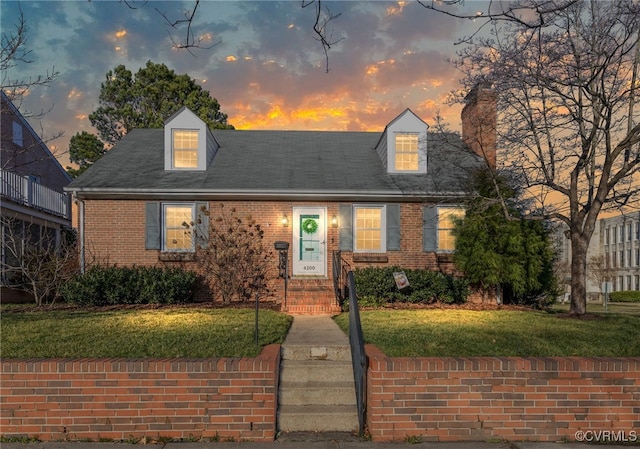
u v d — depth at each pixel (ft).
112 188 41.04
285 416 17.63
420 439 16.69
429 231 43.80
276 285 42.45
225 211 42.88
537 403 16.93
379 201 43.70
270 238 43.06
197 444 16.22
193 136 45.88
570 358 17.75
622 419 16.99
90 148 98.53
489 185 38.01
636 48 29.22
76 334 22.34
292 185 42.73
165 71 98.68
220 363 16.75
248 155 49.75
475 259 38.60
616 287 158.40
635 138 28.96
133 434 16.51
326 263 43.27
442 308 36.11
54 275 39.45
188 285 39.17
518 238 37.88
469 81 33.96
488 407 16.88
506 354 18.99
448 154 44.11
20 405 16.39
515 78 30.60
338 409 18.11
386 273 38.40
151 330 23.50
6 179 50.78
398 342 20.92
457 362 16.89
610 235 163.84
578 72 29.12
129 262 42.24
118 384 16.56
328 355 21.52
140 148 50.93
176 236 43.24
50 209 61.31
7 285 43.93
